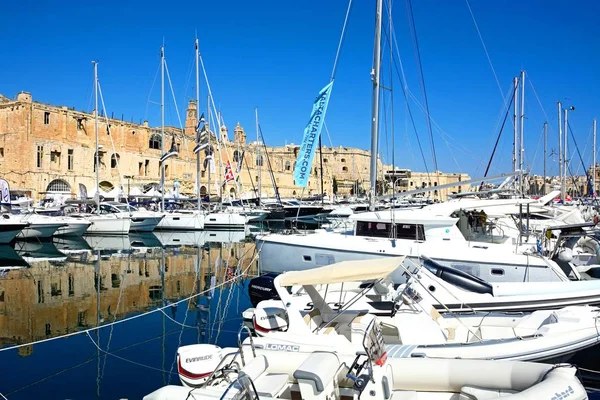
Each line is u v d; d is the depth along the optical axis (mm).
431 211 15844
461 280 11266
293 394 5914
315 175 103312
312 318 9289
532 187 61844
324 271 9320
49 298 17094
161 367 9938
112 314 14664
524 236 17641
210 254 29625
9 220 34062
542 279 13070
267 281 14156
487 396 5980
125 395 8492
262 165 95500
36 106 59188
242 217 46406
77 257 28312
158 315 14391
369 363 5898
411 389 6488
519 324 9695
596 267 13594
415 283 10469
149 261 26625
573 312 9523
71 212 45062
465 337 9570
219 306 15500
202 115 46312
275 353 6977
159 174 75000
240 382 5211
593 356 8828
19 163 58219
